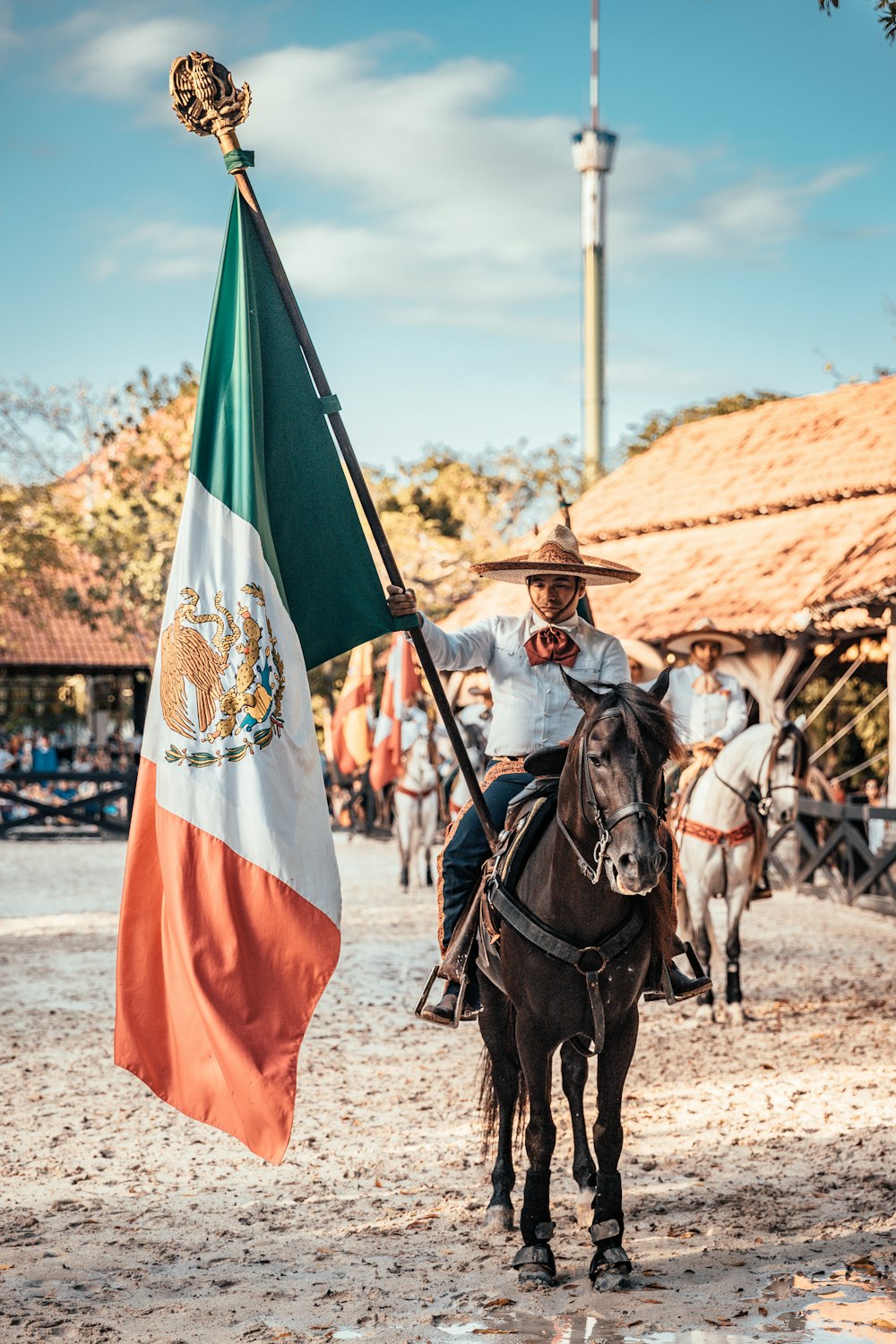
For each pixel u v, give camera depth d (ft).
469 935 21.18
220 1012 19.42
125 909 20.29
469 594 151.84
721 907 64.80
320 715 142.20
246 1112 19.12
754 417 101.81
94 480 152.56
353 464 21.67
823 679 84.33
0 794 107.14
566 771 18.65
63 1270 19.85
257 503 20.72
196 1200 23.20
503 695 22.29
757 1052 34.17
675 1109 28.71
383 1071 32.81
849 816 63.87
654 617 75.36
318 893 20.15
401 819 72.49
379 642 127.13
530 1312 18.07
